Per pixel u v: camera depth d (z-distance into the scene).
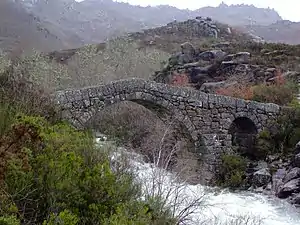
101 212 4.97
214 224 8.22
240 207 11.50
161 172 9.16
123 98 14.28
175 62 31.11
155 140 15.86
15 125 5.07
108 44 32.56
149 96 14.95
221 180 15.68
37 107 8.06
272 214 11.02
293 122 16.86
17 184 4.56
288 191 12.63
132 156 9.01
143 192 7.17
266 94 20.92
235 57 29.41
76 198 4.97
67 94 12.78
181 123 15.68
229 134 16.61
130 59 30.94
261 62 28.53
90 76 27.34
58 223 4.21
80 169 5.38
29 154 4.94
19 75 9.64
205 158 15.94
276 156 15.88
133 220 4.74
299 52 30.33
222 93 22.55
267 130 17.05
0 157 4.55
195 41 44.81
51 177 4.90
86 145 6.06
